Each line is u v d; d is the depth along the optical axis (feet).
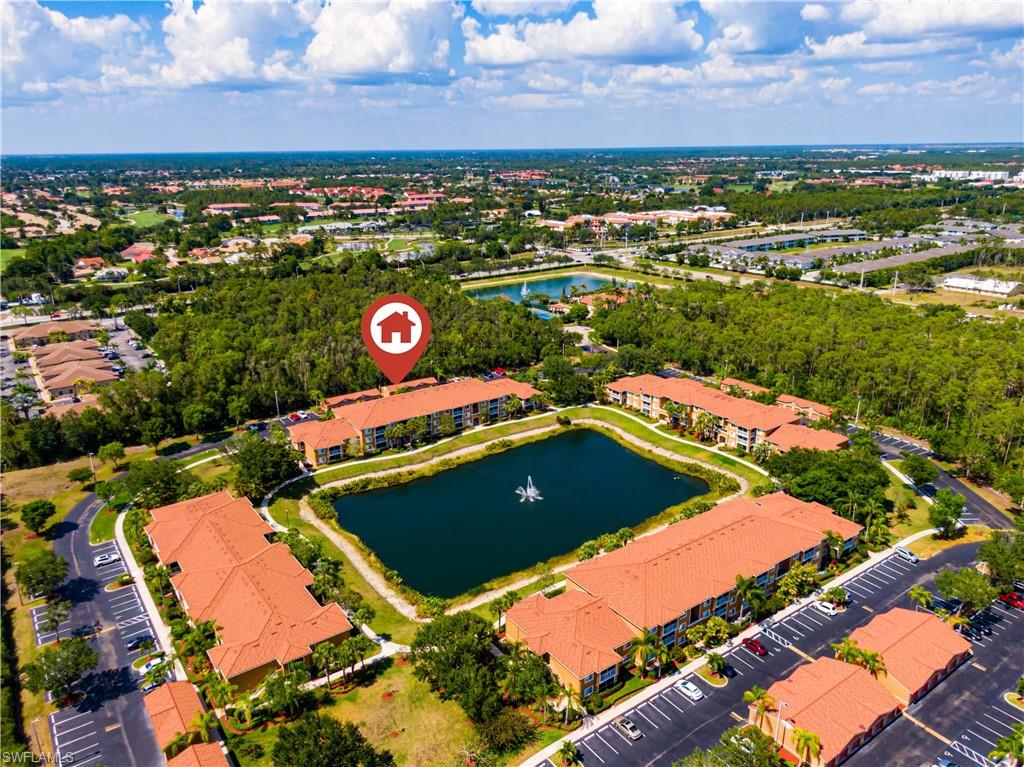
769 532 443.32
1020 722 324.60
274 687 325.21
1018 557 411.54
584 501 558.15
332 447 604.90
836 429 639.76
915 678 336.08
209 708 338.13
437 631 352.90
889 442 638.94
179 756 294.05
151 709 320.50
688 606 378.94
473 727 322.14
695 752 298.76
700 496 560.61
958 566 449.89
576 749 307.58
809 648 378.12
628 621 372.38
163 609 410.72
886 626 371.35
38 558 421.18
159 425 629.92
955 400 634.02
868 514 476.13
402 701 338.95
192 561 436.35
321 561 437.58
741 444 624.59
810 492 507.30
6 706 324.80
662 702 340.39
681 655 372.79
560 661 343.26
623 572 404.98
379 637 391.45
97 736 320.50
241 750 310.04
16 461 594.65
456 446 647.56
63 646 345.10
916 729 322.14
